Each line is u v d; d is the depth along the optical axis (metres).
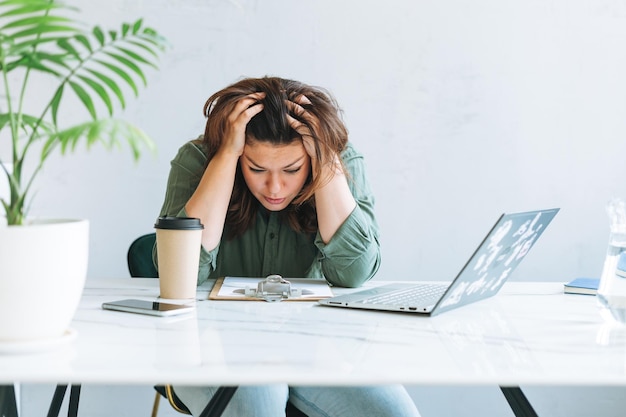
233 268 1.87
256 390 1.30
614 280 1.21
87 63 2.58
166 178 2.65
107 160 2.63
